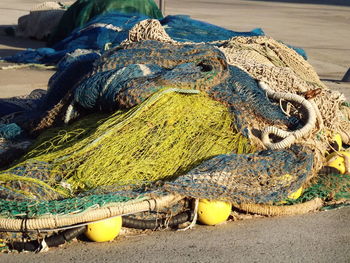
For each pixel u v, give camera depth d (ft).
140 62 18.88
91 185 15.01
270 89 18.70
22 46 50.62
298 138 16.90
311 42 58.18
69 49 40.81
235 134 16.98
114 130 16.28
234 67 19.27
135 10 45.34
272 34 63.77
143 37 20.80
